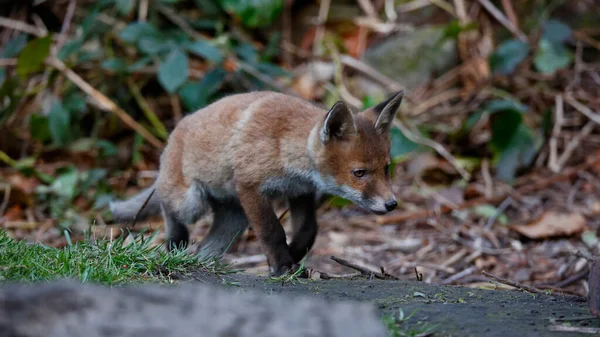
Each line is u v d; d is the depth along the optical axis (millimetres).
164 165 9008
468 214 12984
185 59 13227
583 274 9758
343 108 7852
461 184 13961
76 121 14945
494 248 11781
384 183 8070
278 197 8344
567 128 15305
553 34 15062
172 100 15016
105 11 15930
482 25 16672
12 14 16203
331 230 12758
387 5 16953
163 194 8984
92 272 6145
